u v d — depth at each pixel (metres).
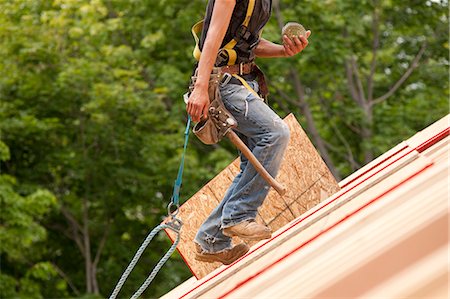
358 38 41.00
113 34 40.44
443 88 42.47
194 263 11.16
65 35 36.66
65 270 40.56
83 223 40.16
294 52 9.98
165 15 38.91
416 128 41.22
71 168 37.50
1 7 36.72
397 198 7.46
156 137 37.28
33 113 37.31
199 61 8.91
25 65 36.47
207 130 9.02
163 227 8.93
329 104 41.44
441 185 6.74
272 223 11.62
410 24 40.97
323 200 11.66
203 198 11.32
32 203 33.47
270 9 9.38
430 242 5.46
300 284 6.37
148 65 39.75
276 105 42.16
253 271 8.34
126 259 40.09
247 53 9.32
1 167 37.81
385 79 42.78
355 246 6.39
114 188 38.41
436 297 4.72
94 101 35.28
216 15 8.85
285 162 11.77
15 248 34.09
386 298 5.01
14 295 34.84
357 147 42.25
